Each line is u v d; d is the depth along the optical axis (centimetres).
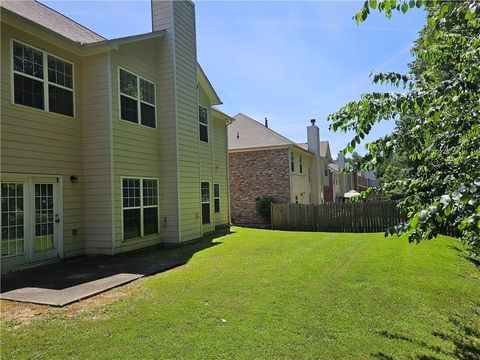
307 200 2423
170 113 1062
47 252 768
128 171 917
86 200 869
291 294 524
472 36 312
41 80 764
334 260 789
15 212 704
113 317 426
